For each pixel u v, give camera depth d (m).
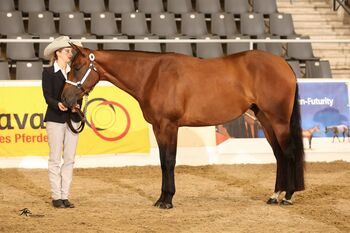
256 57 8.30
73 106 7.97
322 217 7.49
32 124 11.70
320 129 12.57
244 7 16.38
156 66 8.18
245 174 11.08
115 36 14.67
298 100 8.38
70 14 14.92
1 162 11.59
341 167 11.94
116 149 11.89
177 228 6.92
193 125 8.30
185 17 15.43
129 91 8.27
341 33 16.75
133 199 8.79
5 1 15.20
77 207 8.20
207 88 8.15
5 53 14.67
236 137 12.27
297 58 15.06
